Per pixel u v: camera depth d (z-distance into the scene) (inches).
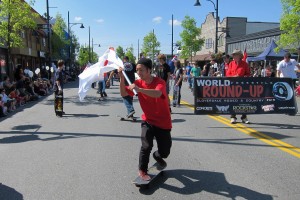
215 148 265.6
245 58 384.5
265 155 245.4
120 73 195.9
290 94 372.2
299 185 187.9
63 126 359.6
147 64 179.8
